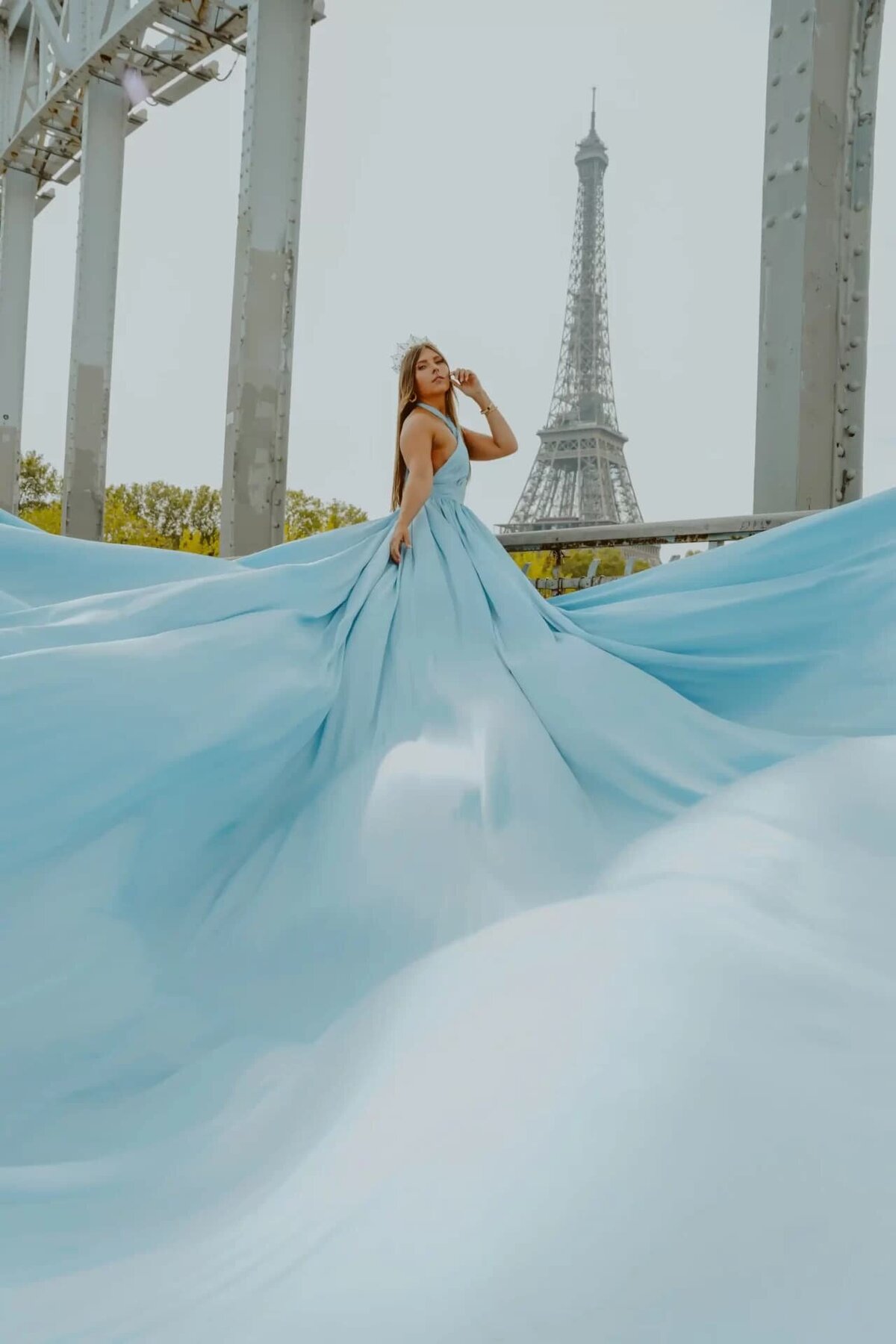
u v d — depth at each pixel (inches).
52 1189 36.3
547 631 108.8
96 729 68.1
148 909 66.8
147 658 76.9
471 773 76.1
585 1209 26.0
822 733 100.7
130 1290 28.7
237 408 275.1
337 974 57.4
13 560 109.4
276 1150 38.4
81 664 71.6
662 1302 22.8
